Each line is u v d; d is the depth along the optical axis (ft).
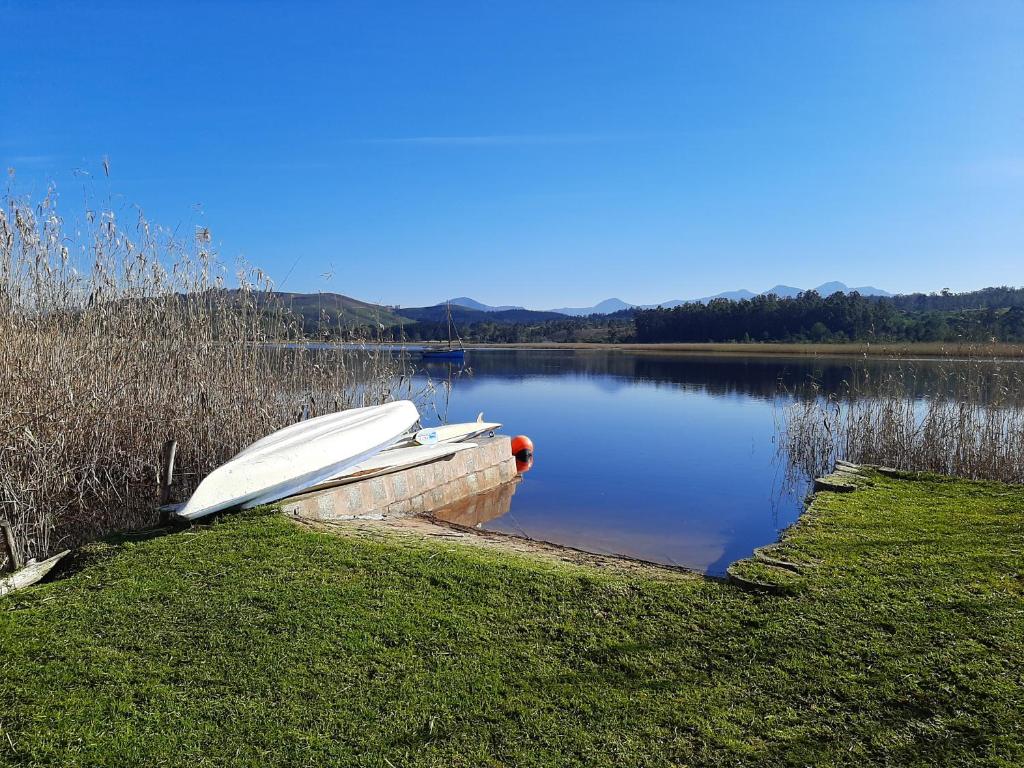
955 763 8.98
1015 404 36.37
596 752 9.30
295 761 8.98
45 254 25.73
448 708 10.25
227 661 11.40
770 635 12.52
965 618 12.97
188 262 30.55
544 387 93.15
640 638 12.51
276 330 33.14
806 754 9.23
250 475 20.77
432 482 29.94
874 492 23.97
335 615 13.14
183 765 8.86
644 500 32.94
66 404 23.54
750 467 41.01
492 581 15.05
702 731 9.76
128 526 23.70
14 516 19.80
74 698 10.23
